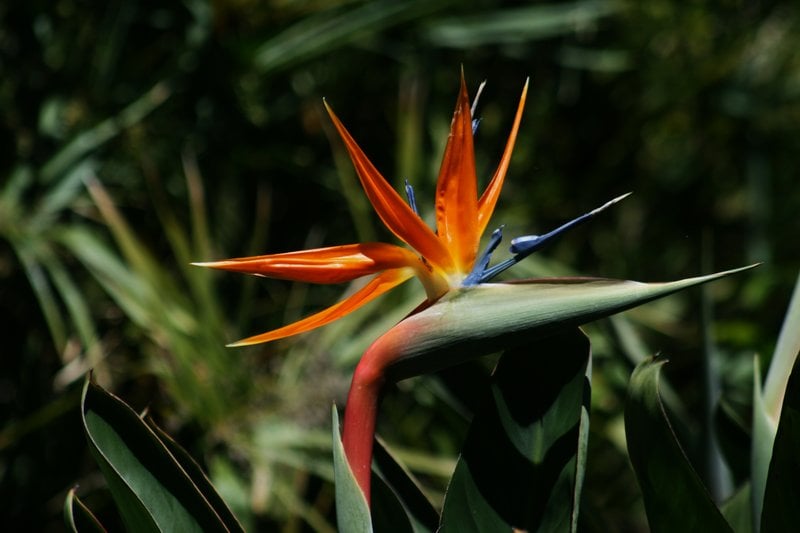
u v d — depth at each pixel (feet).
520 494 4.42
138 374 7.72
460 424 5.09
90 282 8.32
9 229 7.55
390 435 7.98
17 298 8.30
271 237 9.62
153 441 4.38
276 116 9.25
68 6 8.57
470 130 4.20
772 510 4.32
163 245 8.99
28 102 8.36
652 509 4.38
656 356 4.31
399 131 9.06
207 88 8.68
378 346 4.21
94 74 8.34
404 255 4.23
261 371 7.38
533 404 4.45
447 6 9.17
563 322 4.17
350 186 8.50
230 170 9.14
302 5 8.39
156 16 8.78
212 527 4.38
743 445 5.03
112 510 7.35
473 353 4.20
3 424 8.26
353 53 9.74
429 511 4.60
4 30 8.43
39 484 8.09
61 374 7.91
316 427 7.10
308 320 4.23
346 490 4.15
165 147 8.81
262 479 6.79
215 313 7.29
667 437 4.29
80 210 8.26
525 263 8.64
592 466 8.81
